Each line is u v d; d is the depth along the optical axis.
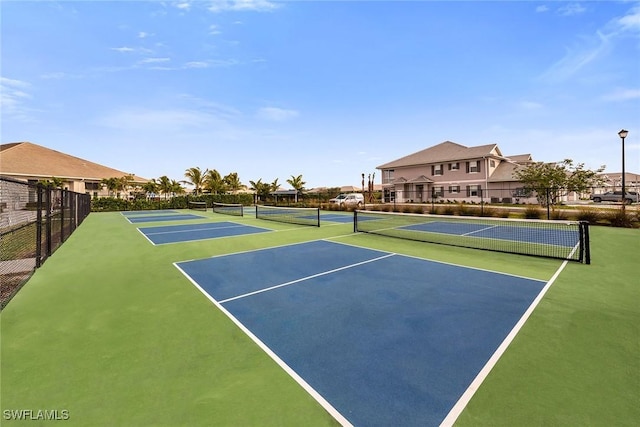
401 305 4.52
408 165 35.59
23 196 8.12
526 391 2.49
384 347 3.29
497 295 4.90
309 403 2.39
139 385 2.63
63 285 5.64
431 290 5.20
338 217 20.52
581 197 31.38
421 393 2.50
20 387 2.61
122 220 20.05
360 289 5.29
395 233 12.36
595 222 14.38
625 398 2.38
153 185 45.25
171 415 2.25
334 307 4.48
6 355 3.16
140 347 3.33
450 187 32.53
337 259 7.61
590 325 3.75
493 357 3.04
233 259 7.74
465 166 31.27
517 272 6.29
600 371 2.77
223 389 2.57
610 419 2.15
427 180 33.44
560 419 2.16
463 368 2.86
